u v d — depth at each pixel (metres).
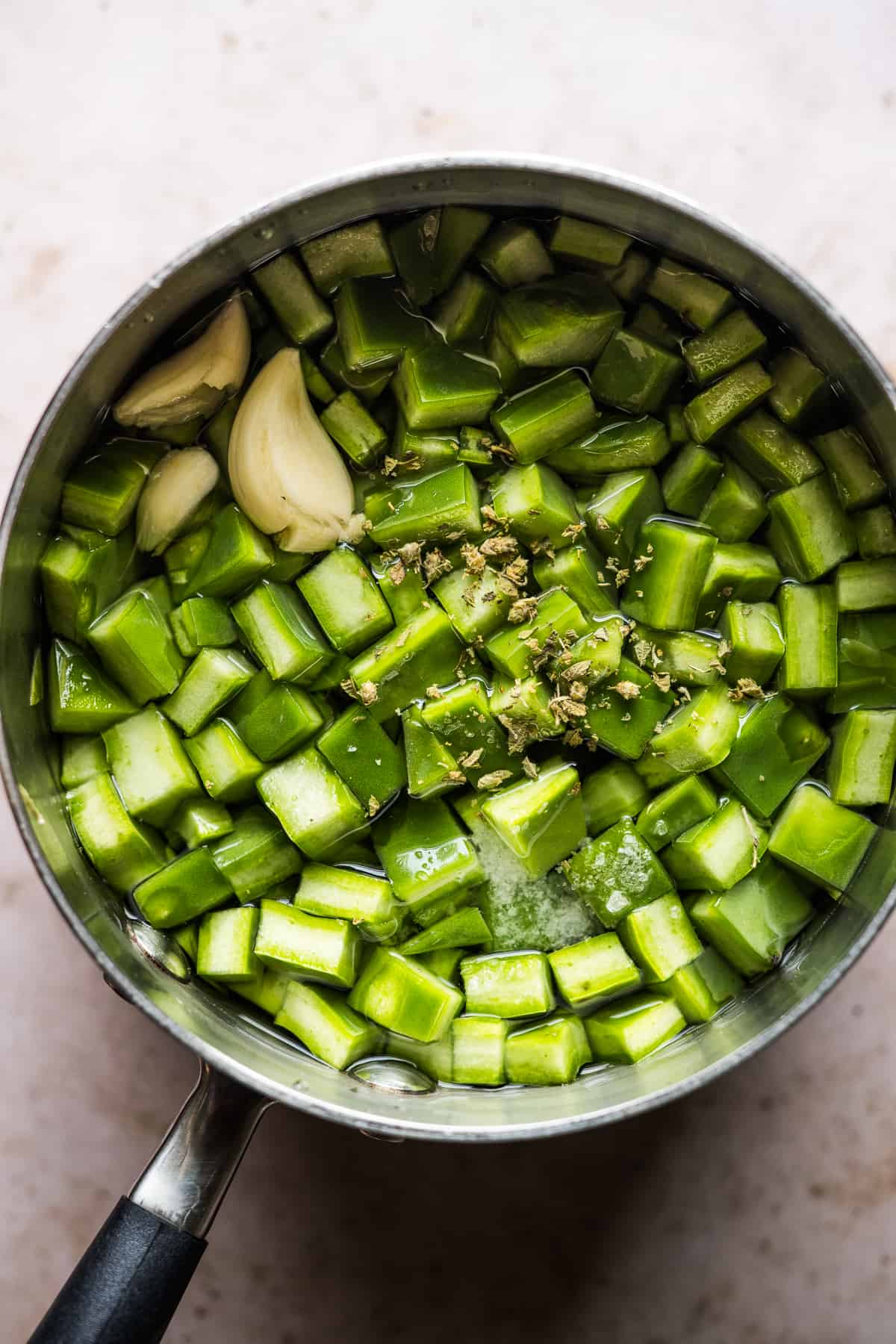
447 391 0.39
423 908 0.40
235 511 0.40
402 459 0.40
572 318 0.39
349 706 0.41
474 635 0.40
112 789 0.40
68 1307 0.36
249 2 0.44
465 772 0.40
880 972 0.44
